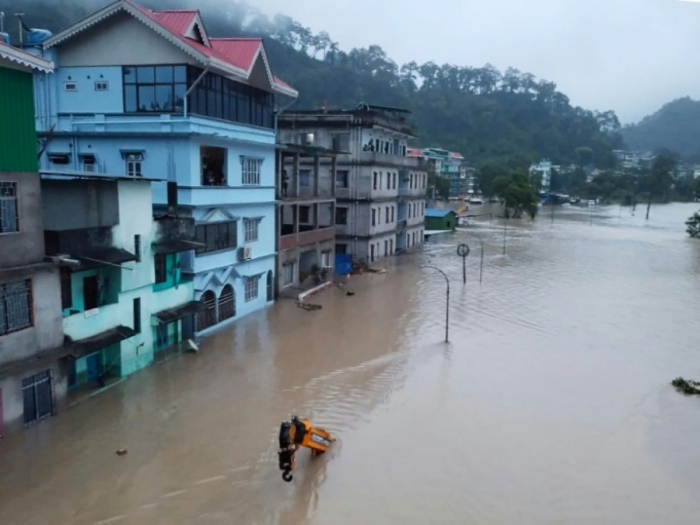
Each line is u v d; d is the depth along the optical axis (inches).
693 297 1470.2
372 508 544.4
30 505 535.8
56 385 702.5
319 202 1529.3
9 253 617.9
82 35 1014.4
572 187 6131.9
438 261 1942.7
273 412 739.4
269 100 1256.8
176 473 596.1
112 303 799.7
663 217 4124.0
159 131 976.3
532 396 811.4
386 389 821.2
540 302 1381.6
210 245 1047.0
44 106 1044.5
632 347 1053.2
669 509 555.5
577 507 553.9
